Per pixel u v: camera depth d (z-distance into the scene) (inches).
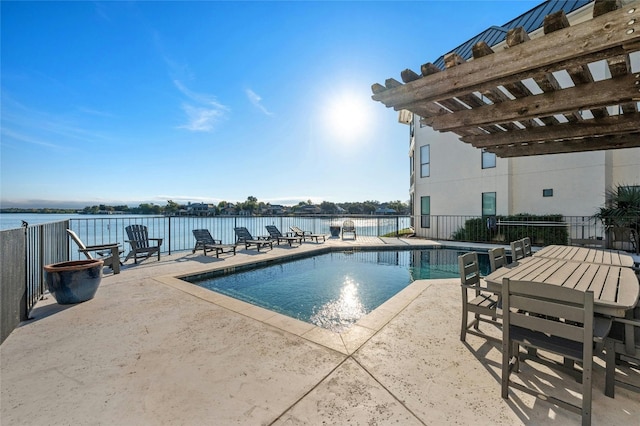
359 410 66.5
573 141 173.5
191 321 121.7
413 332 110.7
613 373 71.3
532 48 76.3
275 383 77.2
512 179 404.8
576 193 348.2
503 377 71.4
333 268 277.6
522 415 65.0
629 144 159.2
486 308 97.3
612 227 284.4
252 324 118.7
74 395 71.9
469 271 106.6
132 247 247.0
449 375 81.2
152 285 179.0
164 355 92.6
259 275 248.7
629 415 65.1
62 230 205.3
